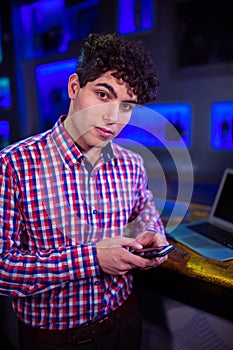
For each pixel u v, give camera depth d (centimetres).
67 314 90
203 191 212
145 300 154
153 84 86
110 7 290
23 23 371
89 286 90
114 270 85
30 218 84
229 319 130
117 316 100
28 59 371
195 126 273
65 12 330
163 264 117
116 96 80
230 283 102
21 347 97
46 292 88
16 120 393
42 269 82
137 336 110
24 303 91
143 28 291
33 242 87
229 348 131
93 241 91
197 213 165
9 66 381
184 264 113
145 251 93
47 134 91
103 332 96
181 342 145
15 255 82
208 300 134
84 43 87
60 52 331
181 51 267
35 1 347
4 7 368
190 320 141
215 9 246
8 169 81
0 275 81
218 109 269
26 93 384
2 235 81
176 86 275
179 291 141
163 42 272
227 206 145
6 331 160
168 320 147
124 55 78
